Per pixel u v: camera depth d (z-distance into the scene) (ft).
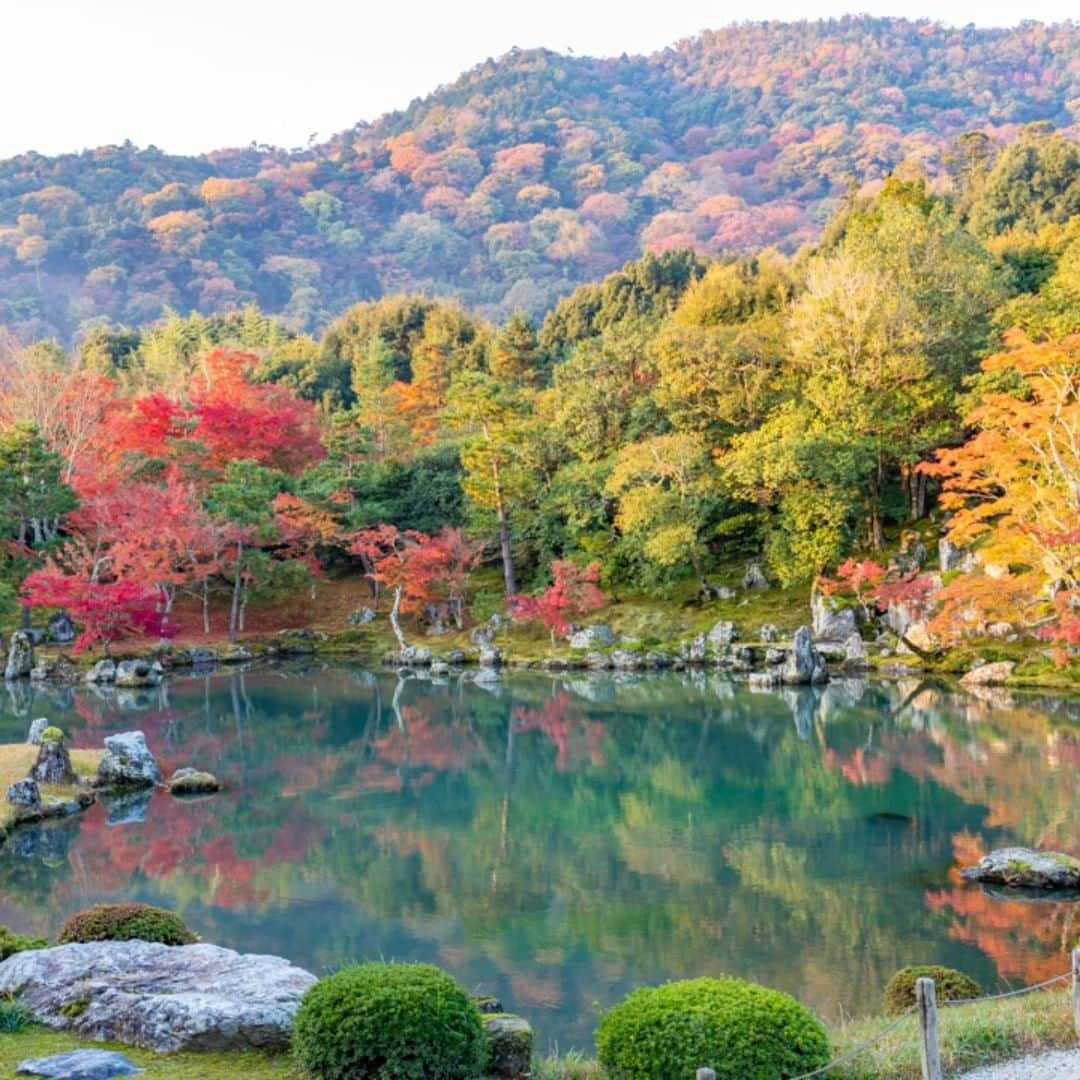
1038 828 89.35
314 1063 36.73
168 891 81.87
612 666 190.49
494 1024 41.34
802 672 167.63
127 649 207.51
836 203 641.40
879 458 195.21
